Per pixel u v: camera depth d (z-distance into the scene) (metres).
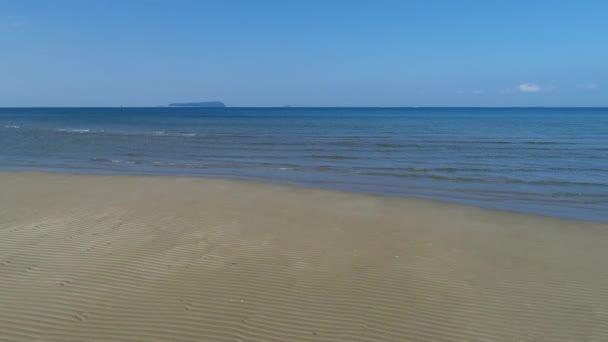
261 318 4.41
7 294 4.74
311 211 9.13
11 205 9.07
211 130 42.25
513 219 8.91
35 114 94.50
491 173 16.61
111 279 5.20
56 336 3.97
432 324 4.38
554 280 5.54
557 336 4.22
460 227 8.13
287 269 5.69
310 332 4.18
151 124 53.75
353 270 5.71
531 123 57.78
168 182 12.58
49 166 17.44
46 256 5.91
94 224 7.58
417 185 14.02
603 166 18.50
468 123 57.91
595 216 9.98
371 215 8.91
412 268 5.84
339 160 20.52
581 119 71.94
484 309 4.71
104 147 25.62
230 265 5.76
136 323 4.23
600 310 4.74
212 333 4.11
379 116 89.31
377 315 4.53
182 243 6.63
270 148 25.70
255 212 8.88
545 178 15.52
